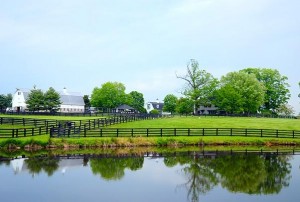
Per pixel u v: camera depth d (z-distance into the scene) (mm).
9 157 28750
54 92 80688
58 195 18375
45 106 78375
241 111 88625
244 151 36000
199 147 38938
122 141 38062
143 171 25109
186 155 32656
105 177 22875
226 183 21906
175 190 19984
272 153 34969
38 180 21484
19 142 33375
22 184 20469
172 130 42938
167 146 39344
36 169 24578
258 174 24625
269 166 27734
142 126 50031
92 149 35281
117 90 119875
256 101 89188
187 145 40312
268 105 101250
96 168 25688
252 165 28062
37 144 34188
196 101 86000
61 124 42219
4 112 67750
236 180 22750
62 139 35938
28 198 17719
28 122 43375
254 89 89750
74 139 36406
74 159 28938
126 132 41906
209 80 87625
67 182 21188
